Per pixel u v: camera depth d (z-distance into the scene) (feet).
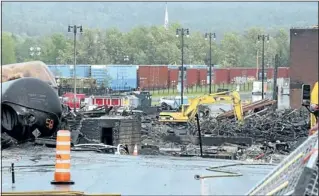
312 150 100.12
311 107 113.80
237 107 511.40
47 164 185.26
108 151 258.16
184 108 554.46
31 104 245.24
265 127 442.50
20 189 132.05
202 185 136.46
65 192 124.77
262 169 172.96
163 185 137.08
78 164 186.91
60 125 257.55
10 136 240.32
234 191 126.82
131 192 128.26
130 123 308.81
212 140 384.68
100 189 132.57
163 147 356.18
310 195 98.32
